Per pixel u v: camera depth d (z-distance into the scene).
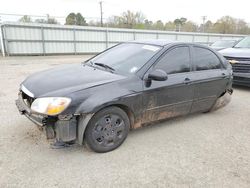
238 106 5.41
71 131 2.78
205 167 2.85
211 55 4.38
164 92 3.50
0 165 2.69
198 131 3.91
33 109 2.73
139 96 3.21
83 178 2.54
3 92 5.86
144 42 4.07
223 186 2.52
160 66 3.51
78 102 2.73
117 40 22.48
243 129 4.07
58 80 3.09
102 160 2.90
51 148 3.07
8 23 16.38
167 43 3.85
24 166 2.69
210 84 4.22
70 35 19.64
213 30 49.16
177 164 2.89
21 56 17.00
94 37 21.05
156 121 3.66
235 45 8.23
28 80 3.31
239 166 2.91
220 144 3.48
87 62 4.20
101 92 2.89
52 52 19.06
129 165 2.82
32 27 17.50
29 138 3.33
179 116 4.01
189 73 3.88
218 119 4.51
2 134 3.43
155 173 2.69
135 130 3.82
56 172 2.62
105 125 3.00
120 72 3.41
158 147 3.29
